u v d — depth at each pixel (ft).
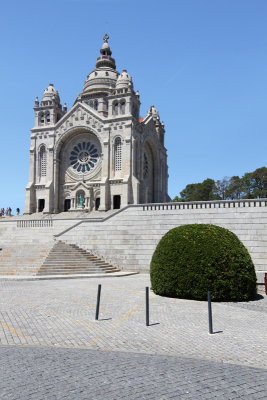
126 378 24.16
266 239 88.28
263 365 27.84
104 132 194.18
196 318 43.42
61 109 222.28
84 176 200.85
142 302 53.11
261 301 57.82
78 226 112.98
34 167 207.51
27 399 20.62
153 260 63.52
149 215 104.53
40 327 37.81
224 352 30.89
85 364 26.99
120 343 33.14
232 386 23.11
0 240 139.54
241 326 39.78
